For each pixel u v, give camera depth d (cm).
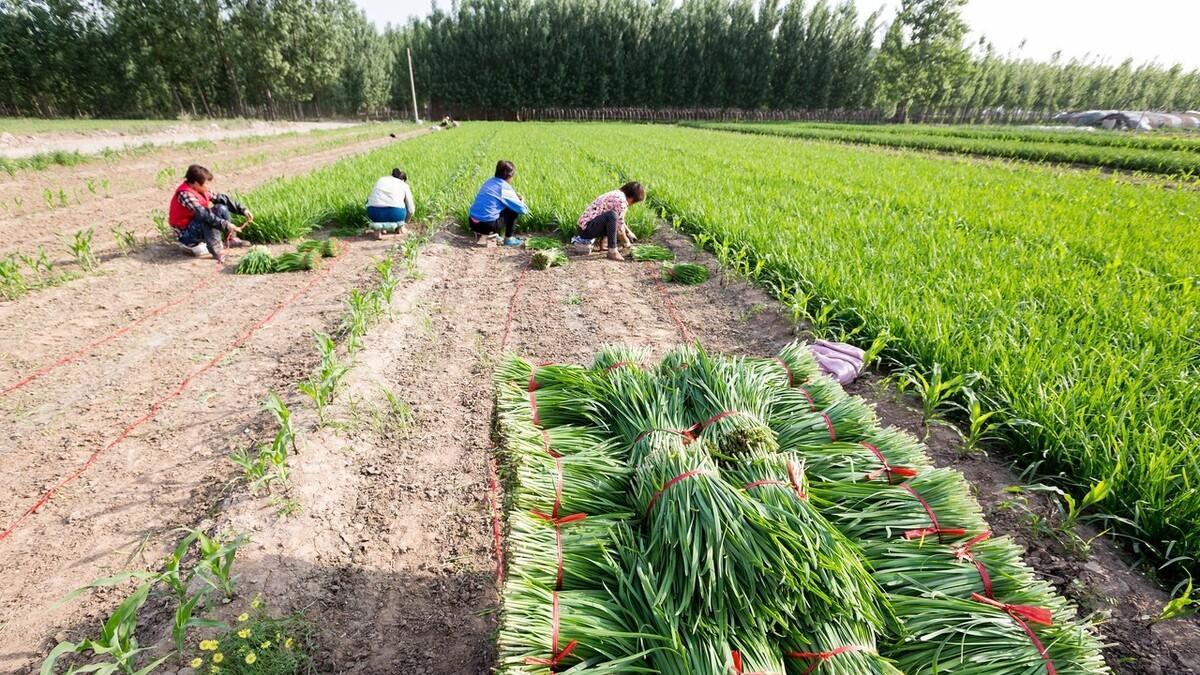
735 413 233
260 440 334
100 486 302
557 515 197
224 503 281
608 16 5425
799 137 3000
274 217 758
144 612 230
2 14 3712
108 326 499
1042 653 156
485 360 450
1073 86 6259
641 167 1408
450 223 884
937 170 1380
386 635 224
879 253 607
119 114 4197
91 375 416
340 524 277
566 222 795
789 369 284
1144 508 258
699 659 151
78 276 605
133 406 377
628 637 161
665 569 174
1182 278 513
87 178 1238
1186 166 1538
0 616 228
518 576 170
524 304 572
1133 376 354
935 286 498
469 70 5534
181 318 520
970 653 158
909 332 421
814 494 203
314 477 302
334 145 2269
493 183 755
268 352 456
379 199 773
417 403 386
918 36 4562
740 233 709
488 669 211
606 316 543
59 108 4128
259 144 2273
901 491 200
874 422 242
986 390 356
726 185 1090
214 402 383
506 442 219
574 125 4328
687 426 238
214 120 3572
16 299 541
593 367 287
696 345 274
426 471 317
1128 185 1176
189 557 255
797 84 5838
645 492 197
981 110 5828
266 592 236
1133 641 218
